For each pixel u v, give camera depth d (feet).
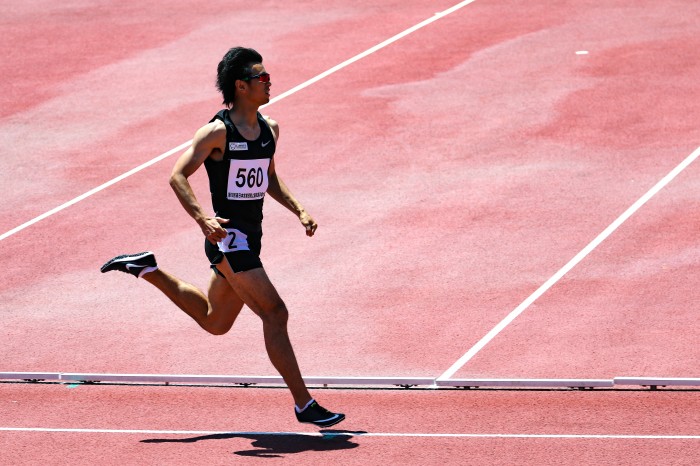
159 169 170.40
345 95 197.16
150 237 144.15
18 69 223.51
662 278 120.88
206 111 194.59
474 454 80.12
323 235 141.38
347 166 166.50
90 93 207.41
